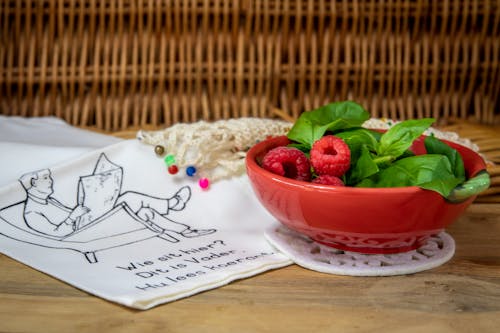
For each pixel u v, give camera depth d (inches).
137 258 22.9
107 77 40.8
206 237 25.2
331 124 24.3
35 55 40.5
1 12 39.5
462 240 25.1
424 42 41.9
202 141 28.5
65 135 34.2
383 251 22.9
